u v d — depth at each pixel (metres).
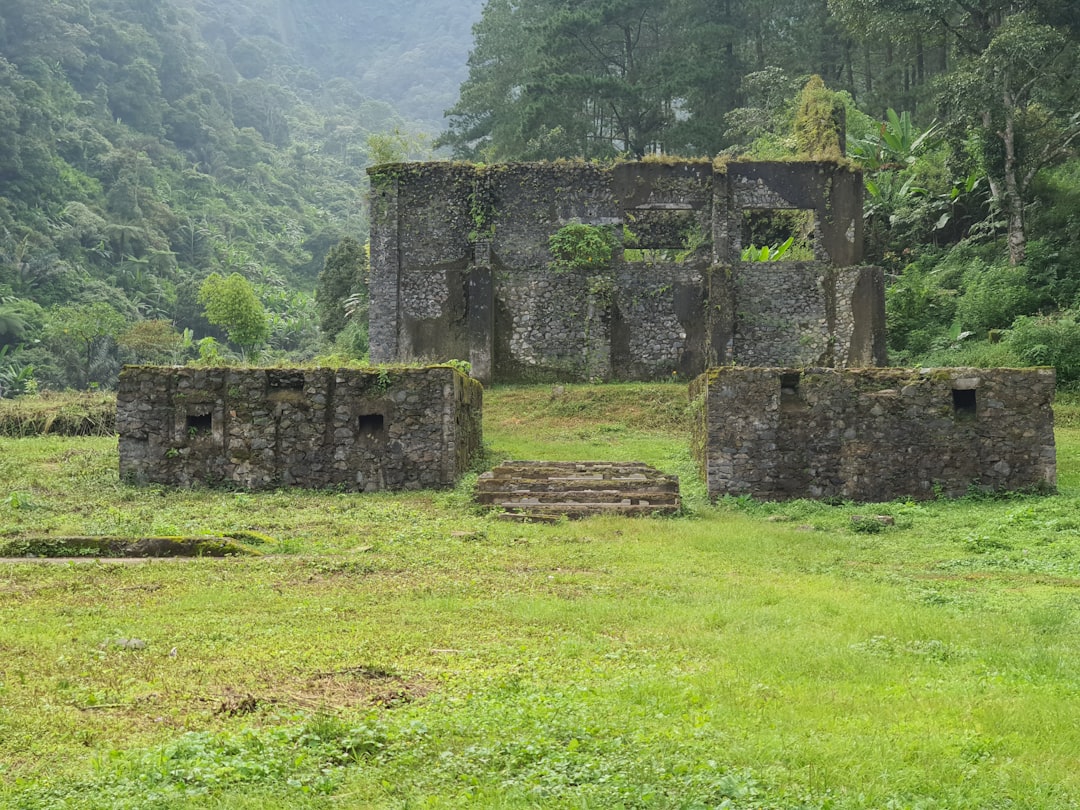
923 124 47.22
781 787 5.51
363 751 6.10
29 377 63.66
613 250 33.09
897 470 17.59
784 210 34.59
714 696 7.12
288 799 5.40
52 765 5.86
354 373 18.73
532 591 11.02
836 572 12.45
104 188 110.38
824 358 32.44
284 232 125.94
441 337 33.31
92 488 18.27
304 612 9.79
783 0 54.47
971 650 8.47
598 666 8.02
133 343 71.25
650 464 21.33
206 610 9.80
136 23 142.38
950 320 35.69
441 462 18.56
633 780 5.56
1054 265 34.97
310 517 15.85
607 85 49.75
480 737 6.29
